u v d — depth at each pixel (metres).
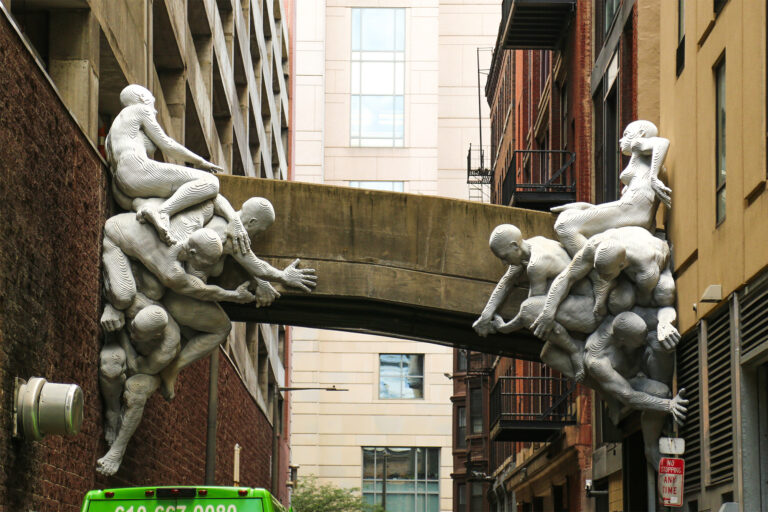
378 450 87.38
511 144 53.06
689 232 19.38
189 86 30.14
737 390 16.62
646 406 19.50
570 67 34.31
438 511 86.31
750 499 16.25
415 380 88.06
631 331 19.16
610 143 28.73
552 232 21.27
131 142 18.81
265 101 57.44
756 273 15.73
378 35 94.56
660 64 22.20
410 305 21.02
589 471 31.34
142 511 13.21
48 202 15.43
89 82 18.22
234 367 38.00
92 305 17.98
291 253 20.64
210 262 18.72
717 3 18.02
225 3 40.25
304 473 86.50
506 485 51.75
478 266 21.17
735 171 16.80
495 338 23.14
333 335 88.31
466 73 95.81
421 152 93.12
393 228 21.03
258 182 20.61
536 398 40.38
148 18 23.78
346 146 93.12
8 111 13.66
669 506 18.28
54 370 15.77
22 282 14.26
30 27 18.42
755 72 15.87
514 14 34.50
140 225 18.50
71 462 16.75
